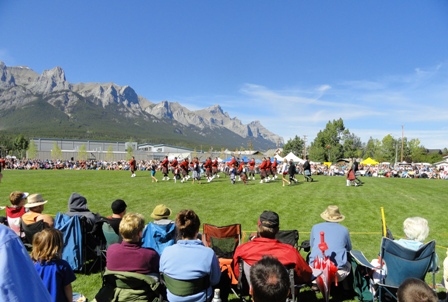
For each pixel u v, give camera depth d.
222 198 14.83
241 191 17.61
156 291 3.86
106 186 19.92
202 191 17.53
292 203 13.43
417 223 4.60
